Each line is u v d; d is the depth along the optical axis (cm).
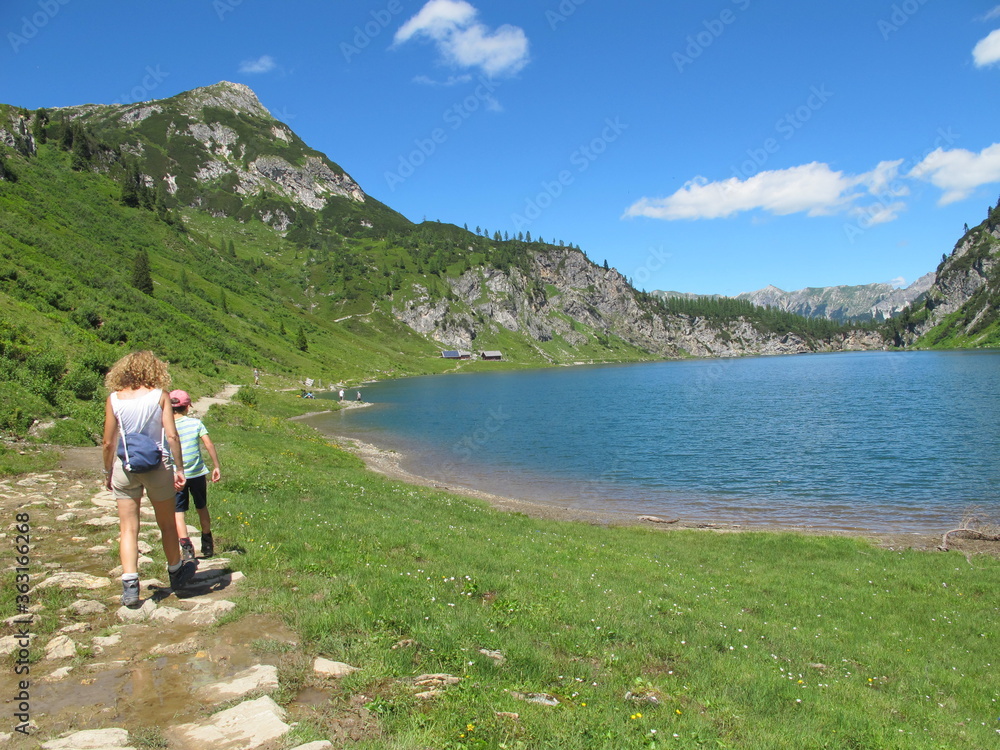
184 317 10162
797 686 941
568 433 6334
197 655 675
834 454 4709
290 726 532
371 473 3612
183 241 17675
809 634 1309
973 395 8612
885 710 937
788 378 15100
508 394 12150
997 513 3022
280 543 1202
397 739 530
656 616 1181
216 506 1520
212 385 6731
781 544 2378
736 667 964
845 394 9862
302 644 723
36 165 14200
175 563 855
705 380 15375
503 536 1941
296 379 11012
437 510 2312
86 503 1400
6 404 2398
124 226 14738
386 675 665
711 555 2147
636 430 6444
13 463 1814
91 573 920
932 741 809
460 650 770
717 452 5003
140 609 779
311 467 3033
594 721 643
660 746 607
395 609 870
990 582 1841
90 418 2705
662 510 3241
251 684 609
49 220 10675
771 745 680
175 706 560
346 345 19588
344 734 536
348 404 9294
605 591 1318
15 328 3691
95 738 488
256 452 3006
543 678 756
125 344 6053
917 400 8394
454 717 580
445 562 1284
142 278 9875
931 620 1498
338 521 1568
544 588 1215
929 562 2108
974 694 1068
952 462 4219
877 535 2689
